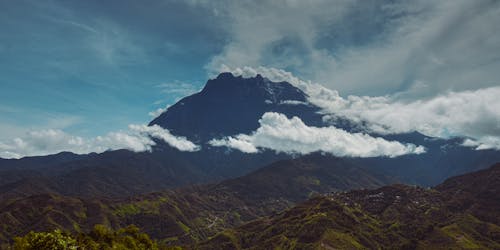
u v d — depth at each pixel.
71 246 149.75
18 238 153.62
